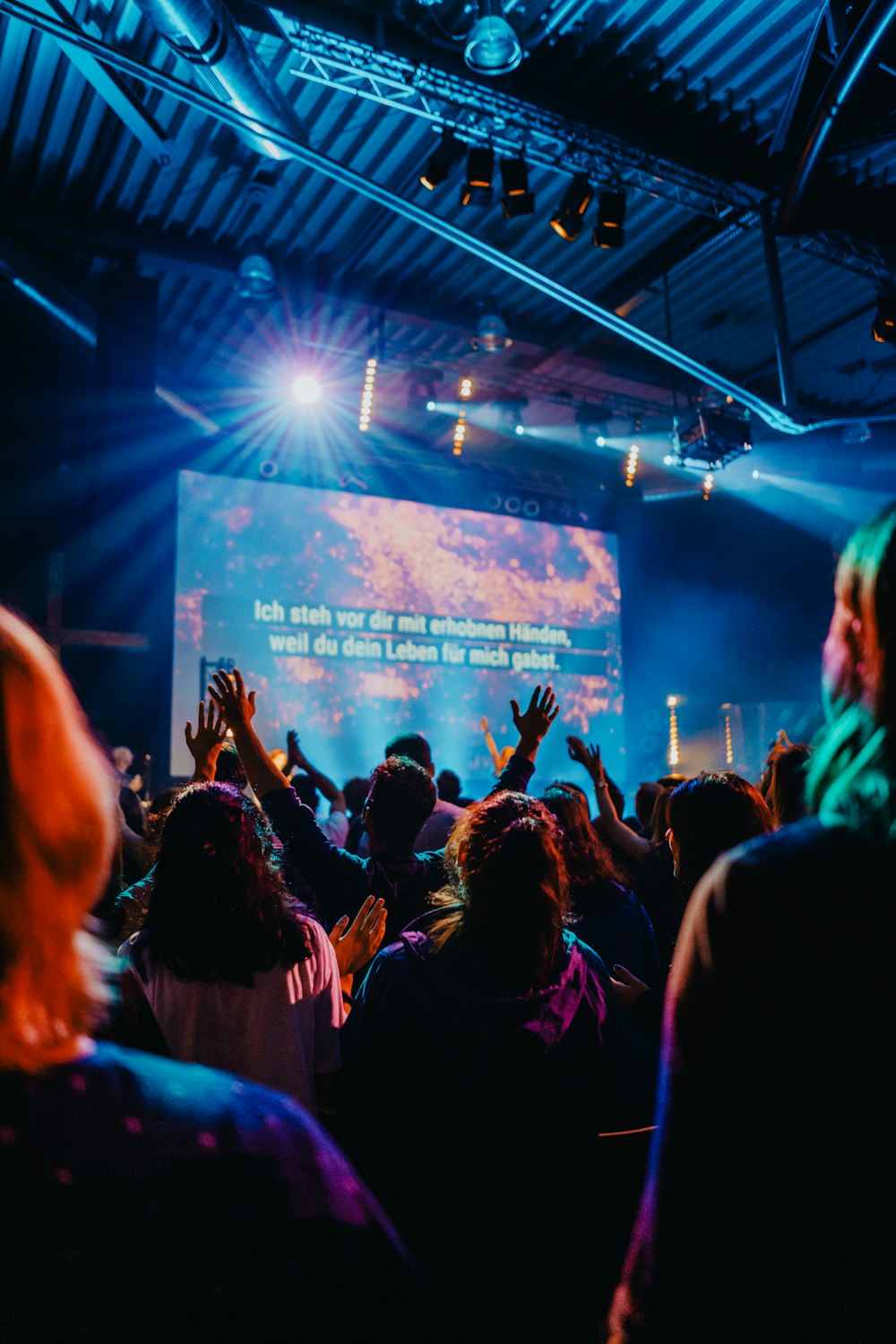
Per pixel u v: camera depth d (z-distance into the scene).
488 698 11.66
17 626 0.64
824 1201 0.79
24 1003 0.58
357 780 4.99
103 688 10.29
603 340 10.05
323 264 8.52
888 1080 0.79
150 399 8.20
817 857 0.84
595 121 6.11
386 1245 0.64
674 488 13.32
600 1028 1.78
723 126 6.38
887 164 6.75
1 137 6.77
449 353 10.43
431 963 1.74
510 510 12.49
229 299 9.36
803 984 0.82
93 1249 0.55
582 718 12.26
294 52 5.81
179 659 9.97
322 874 2.35
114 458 9.58
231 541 10.41
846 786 0.86
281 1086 1.77
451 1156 1.66
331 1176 0.62
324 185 7.45
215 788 1.88
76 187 7.39
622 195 6.54
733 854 0.90
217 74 4.93
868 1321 0.77
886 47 4.67
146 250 8.00
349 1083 1.75
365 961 2.19
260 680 10.36
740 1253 0.80
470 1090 1.66
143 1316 0.55
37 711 0.61
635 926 2.65
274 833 2.13
